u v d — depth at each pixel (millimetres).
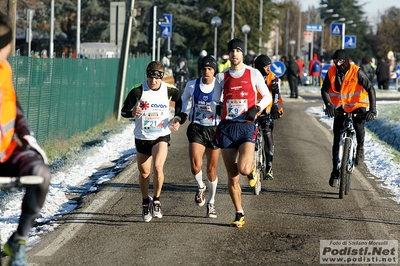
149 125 14414
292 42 139250
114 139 28859
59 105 25641
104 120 34656
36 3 84625
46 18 106812
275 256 12273
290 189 18812
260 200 17266
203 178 20109
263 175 19125
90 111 31594
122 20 43250
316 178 20547
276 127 35156
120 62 36656
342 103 18000
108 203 16453
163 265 11562
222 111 13961
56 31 106562
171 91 14719
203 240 13258
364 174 21391
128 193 17719
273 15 107438
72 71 27672
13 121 8305
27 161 7953
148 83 14516
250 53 54969
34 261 11648
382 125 36969
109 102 36375
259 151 18266
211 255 12227
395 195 18203
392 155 25359
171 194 17844
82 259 11844
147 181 14750
